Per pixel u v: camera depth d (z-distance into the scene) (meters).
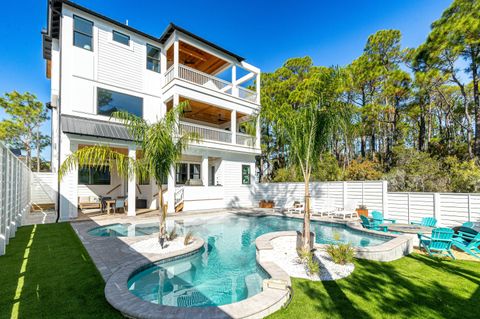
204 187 15.57
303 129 6.09
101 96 12.88
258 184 18.42
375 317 3.33
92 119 12.42
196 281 5.21
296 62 24.33
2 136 28.16
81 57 12.33
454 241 6.33
